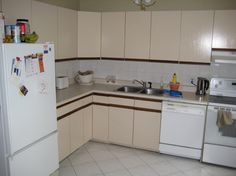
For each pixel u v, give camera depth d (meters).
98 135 3.75
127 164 3.14
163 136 3.35
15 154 2.00
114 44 3.78
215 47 3.26
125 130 3.56
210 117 3.04
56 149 2.60
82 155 3.36
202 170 3.04
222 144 3.06
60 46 3.28
